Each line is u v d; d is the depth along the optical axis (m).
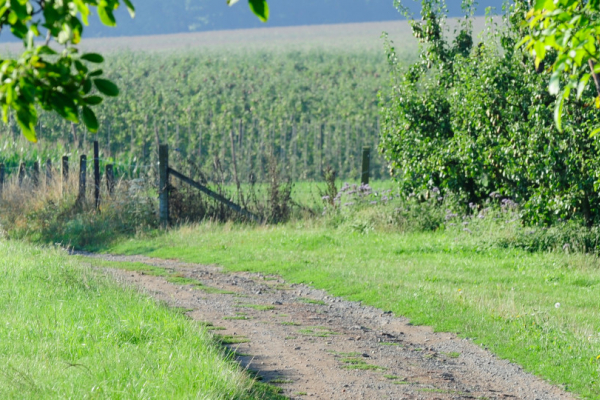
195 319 26.48
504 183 48.28
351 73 161.38
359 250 44.53
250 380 18.31
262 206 58.22
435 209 52.00
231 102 124.75
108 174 60.66
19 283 28.89
